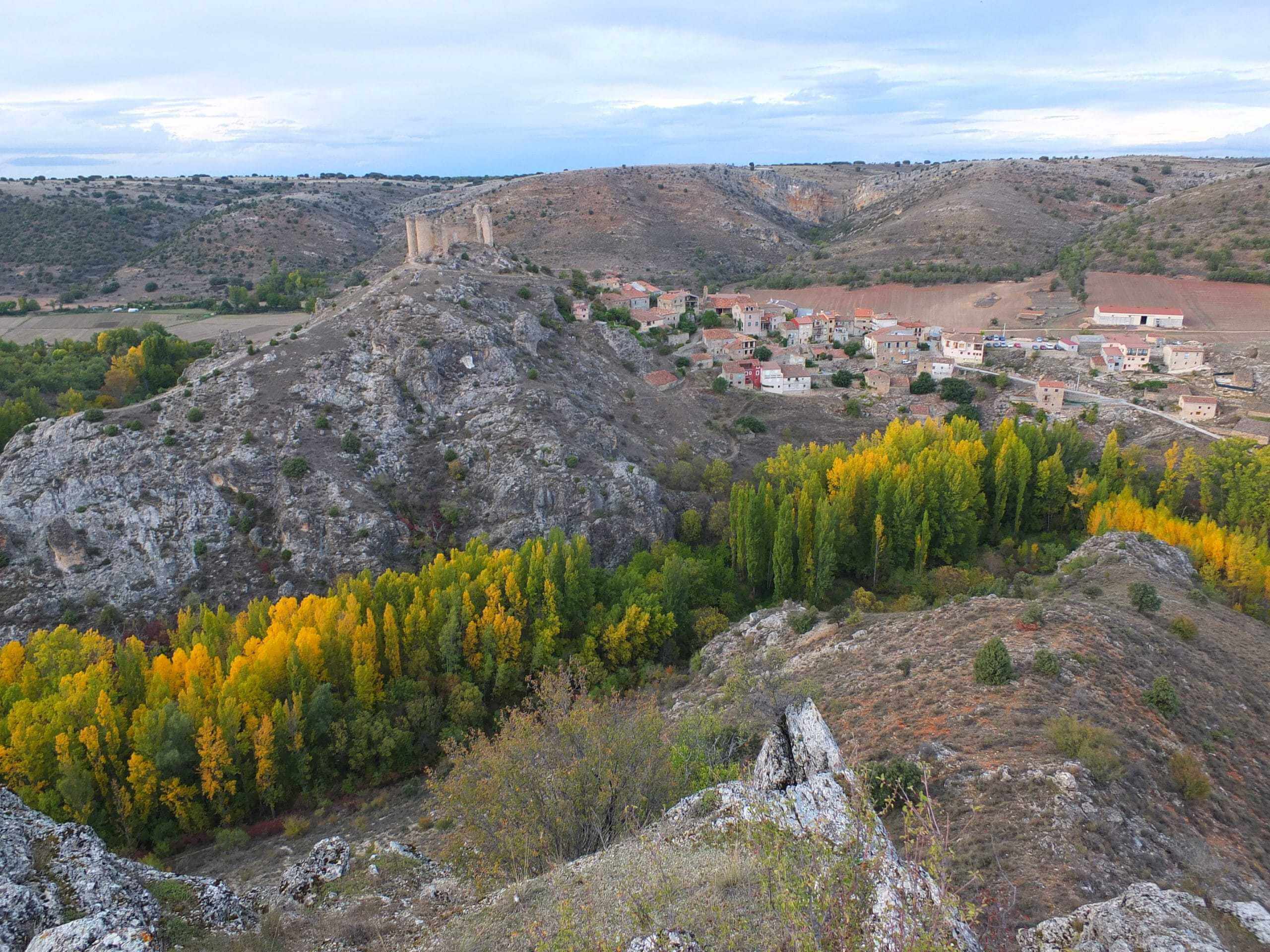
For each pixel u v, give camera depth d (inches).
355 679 2765.7
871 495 4020.7
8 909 958.4
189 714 2418.8
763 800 972.6
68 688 2437.3
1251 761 1648.6
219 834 2266.2
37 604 3499.0
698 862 1007.0
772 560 3789.4
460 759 1594.5
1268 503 4079.7
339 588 3225.9
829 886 713.6
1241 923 987.9
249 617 3051.2
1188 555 3476.9
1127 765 1395.2
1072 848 1141.1
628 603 3334.2
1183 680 1923.0
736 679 2065.7
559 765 1446.9
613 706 1921.8
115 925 971.9
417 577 3329.2
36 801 2217.0
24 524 3663.9
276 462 4010.8
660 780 1481.3
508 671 2997.0
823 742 1302.9
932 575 3757.4
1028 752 1429.6
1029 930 913.5
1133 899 897.5
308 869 1393.9
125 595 3582.7
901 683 1918.1
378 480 4069.9
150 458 3880.4
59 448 3850.9
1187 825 1306.6
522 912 1088.2
